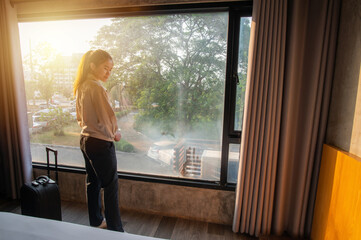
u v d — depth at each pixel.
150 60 1.82
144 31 1.80
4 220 0.96
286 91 1.49
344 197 1.15
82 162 2.12
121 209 2.01
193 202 1.85
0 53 1.92
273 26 1.45
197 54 1.74
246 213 1.67
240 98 1.72
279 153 1.57
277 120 1.51
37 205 1.50
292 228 1.61
